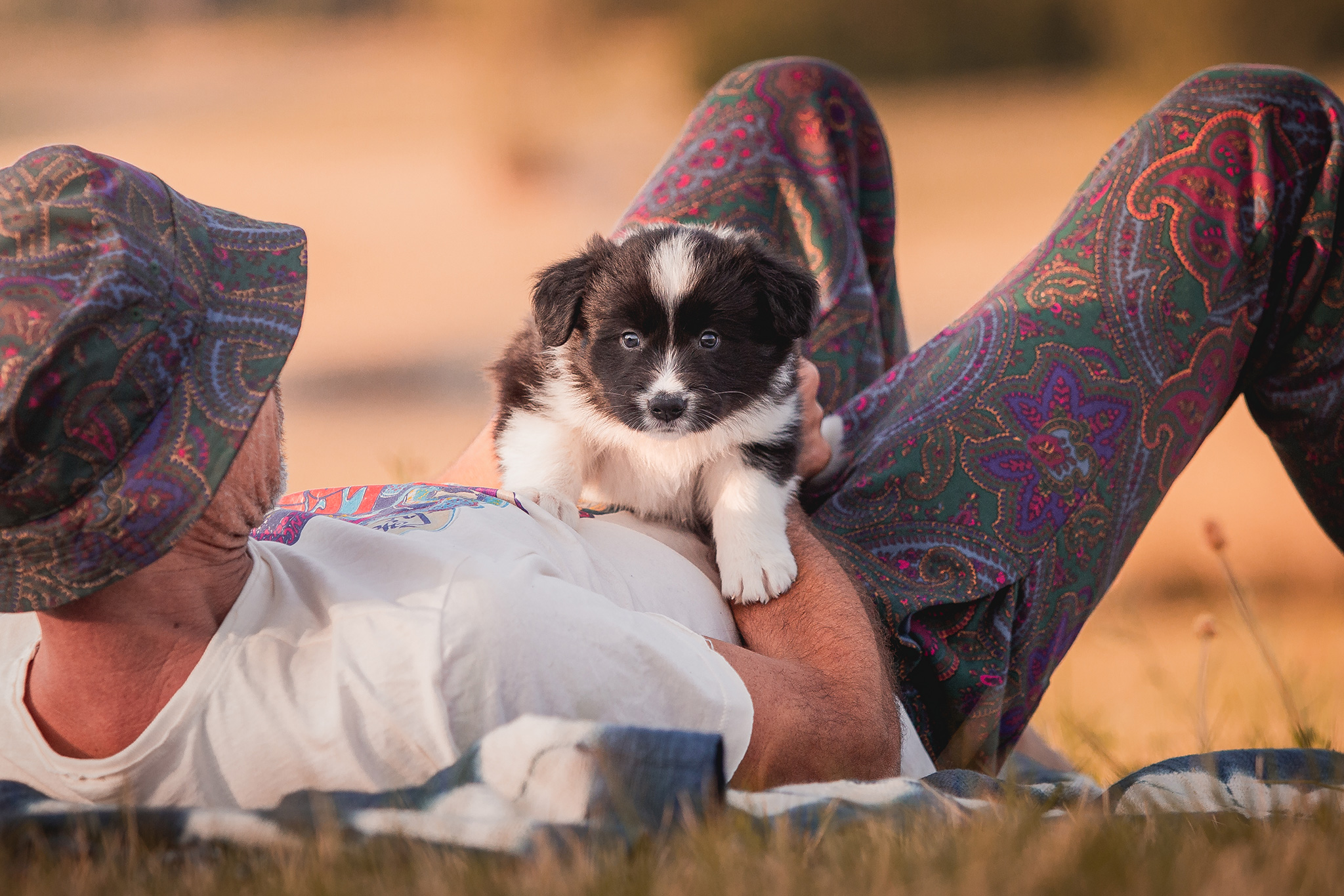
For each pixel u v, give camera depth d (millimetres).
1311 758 2180
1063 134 27000
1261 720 3732
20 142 27344
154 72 37688
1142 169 3068
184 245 1890
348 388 14070
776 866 1566
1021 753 3529
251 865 1692
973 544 2719
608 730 1770
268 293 1950
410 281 19031
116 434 1754
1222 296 2975
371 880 1598
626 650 2010
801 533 2771
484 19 29891
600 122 30219
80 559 1759
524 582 1989
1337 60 26781
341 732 1847
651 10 32719
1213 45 26969
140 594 1882
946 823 1773
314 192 24875
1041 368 2887
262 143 29062
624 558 2535
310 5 43594
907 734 2529
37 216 1769
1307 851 1639
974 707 2650
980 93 31250
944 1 32250
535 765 1792
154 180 1922
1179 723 4020
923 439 2861
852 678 2320
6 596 1759
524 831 1717
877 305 3957
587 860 1622
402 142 29578
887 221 3920
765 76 3787
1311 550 9602
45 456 1709
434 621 1893
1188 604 8375
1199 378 2957
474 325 16750
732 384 3051
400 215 23672
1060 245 3090
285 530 2229
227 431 1818
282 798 1868
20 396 1671
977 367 2924
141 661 1896
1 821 1803
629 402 3016
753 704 2119
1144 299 2949
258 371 1876
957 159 25672
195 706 1878
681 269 3113
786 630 2514
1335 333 3033
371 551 2080
